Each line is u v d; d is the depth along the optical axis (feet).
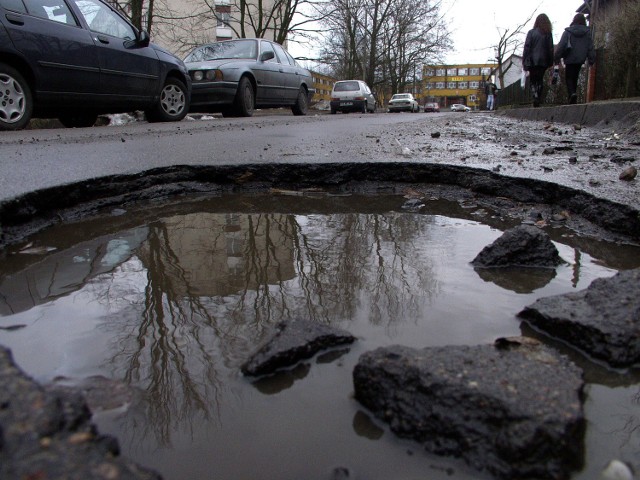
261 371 3.88
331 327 4.38
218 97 29.86
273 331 4.42
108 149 13.47
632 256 6.64
